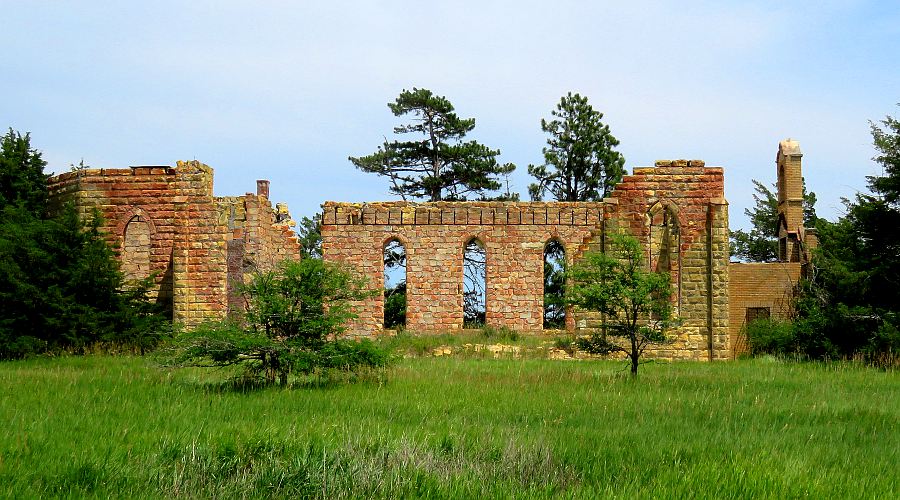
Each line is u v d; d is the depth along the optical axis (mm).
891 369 27922
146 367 24906
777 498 11102
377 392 20172
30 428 14312
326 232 46625
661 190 34781
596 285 27078
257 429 14625
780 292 39594
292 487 11570
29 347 29078
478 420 16562
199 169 36062
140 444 13406
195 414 16359
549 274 53688
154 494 11156
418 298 46281
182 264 35781
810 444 14438
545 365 29594
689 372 26797
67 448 12914
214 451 12898
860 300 34594
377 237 46562
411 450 12906
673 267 37656
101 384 20703
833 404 19094
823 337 33844
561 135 62312
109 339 31188
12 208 36656
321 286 23031
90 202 37156
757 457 13078
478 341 40281
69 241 32375
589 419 16828
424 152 63938
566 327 45031
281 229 43250
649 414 17484
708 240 34688
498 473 12328
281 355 21422
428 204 46562
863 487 11578
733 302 39719
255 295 23156
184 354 22047
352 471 11984
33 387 19750
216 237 35812
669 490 11367
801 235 43562
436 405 18328
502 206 46469
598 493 11328
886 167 35625
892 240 35188
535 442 13867
